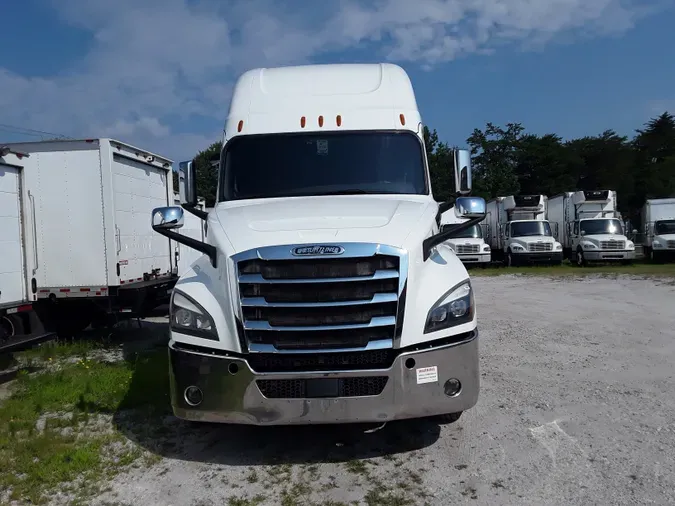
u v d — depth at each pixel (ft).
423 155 19.24
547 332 30.99
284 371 13.57
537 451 15.25
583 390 20.38
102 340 31.60
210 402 13.87
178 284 15.24
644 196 197.26
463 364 14.03
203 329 14.10
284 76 20.94
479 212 16.28
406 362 13.61
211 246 15.17
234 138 19.44
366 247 13.67
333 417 13.52
